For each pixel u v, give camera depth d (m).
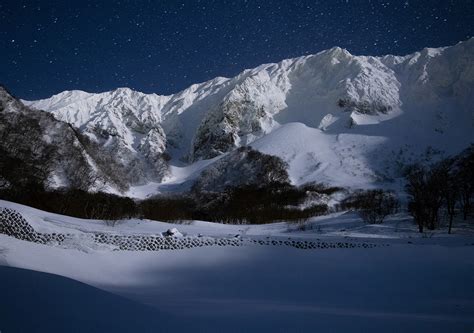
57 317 7.96
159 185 115.56
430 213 35.62
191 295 14.45
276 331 9.02
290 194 76.50
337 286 16.20
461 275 17.66
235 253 19.80
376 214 40.56
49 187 62.62
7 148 76.38
